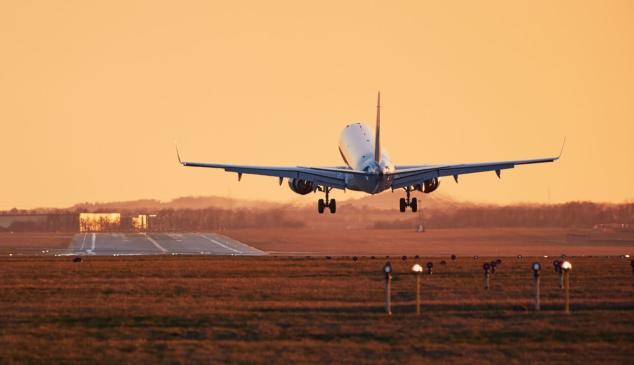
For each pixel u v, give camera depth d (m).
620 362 177.12
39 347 188.50
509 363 176.00
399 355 181.88
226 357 180.12
